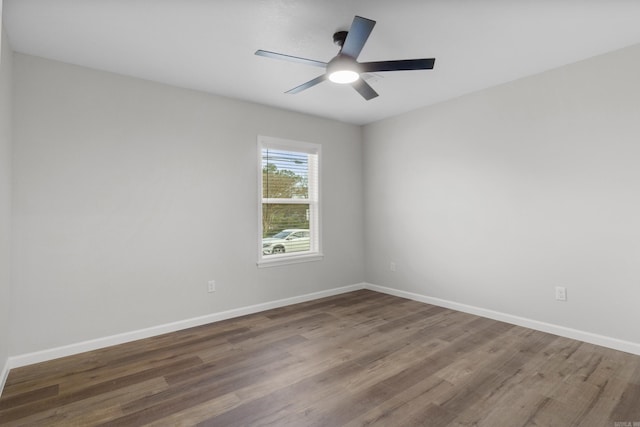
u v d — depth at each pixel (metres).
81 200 2.83
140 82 3.14
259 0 2.01
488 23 2.28
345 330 3.25
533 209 3.18
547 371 2.38
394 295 4.57
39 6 2.04
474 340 2.95
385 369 2.44
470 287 3.71
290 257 4.18
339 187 4.72
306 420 1.86
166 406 2.01
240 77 3.15
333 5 2.07
